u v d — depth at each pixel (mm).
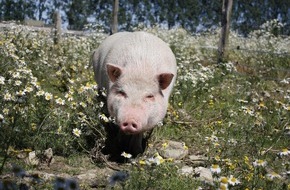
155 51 3453
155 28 7926
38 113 3158
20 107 3061
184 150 3350
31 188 2416
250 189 2648
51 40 6355
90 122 3244
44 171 2867
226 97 4852
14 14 19219
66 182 2053
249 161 3211
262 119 3912
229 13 6773
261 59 7008
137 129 3053
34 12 20125
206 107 4383
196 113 4207
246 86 5234
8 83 3242
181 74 5047
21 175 2156
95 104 3271
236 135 3668
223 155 3277
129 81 3246
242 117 4027
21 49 4797
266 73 6566
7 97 2949
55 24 7270
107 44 3879
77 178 2795
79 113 3135
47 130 3109
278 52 7105
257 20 25031
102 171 2973
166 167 2887
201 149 3500
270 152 3488
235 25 24734
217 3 24953
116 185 2650
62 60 5125
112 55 3523
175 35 7484
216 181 2455
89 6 21375
